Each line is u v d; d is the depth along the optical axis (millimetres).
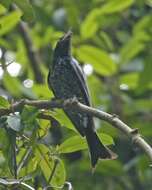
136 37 13406
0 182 8188
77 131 8867
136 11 14906
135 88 13195
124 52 13195
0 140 8484
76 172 13352
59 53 10961
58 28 13461
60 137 11523
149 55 12805
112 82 13281
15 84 12211
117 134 13023
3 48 13023
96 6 14242
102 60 12766
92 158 8875
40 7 13438
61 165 8766
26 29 13734
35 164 8750
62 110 8680
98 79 13477
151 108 13453
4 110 8398
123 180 13789
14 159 8492
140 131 13039
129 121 13367
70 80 10711
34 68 13547
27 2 9156
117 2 12648
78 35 13148
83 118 9125
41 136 8680
